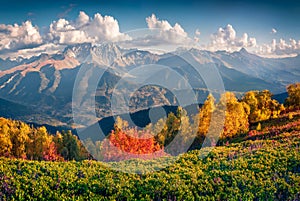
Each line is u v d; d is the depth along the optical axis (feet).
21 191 45.62
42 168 55.52
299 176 52.03
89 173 51.11
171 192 45.57
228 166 57.00
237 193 47.14
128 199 43.47
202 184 49.08
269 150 66.49
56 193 45.52
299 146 68.44
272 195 46.88
